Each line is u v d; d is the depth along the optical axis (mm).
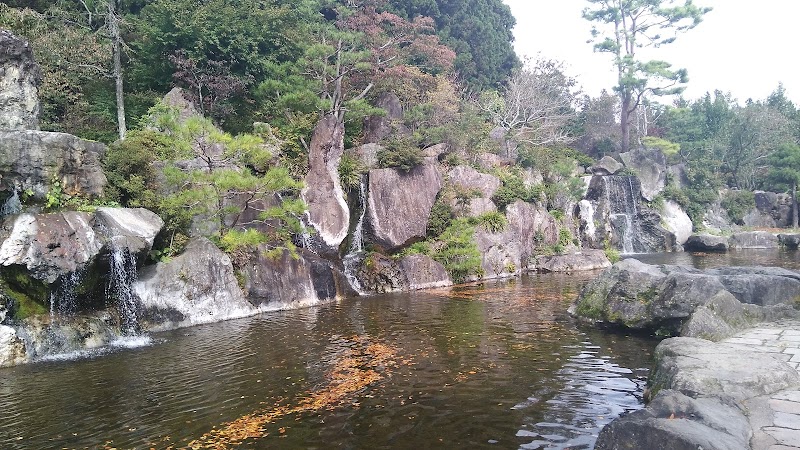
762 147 53938
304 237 21859
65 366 11336
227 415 8312
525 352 11719
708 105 64625
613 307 14031
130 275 14766
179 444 7281
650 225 42281
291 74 26641
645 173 44406
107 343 13289
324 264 20609
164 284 15430
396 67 32531
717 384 6984
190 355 12070
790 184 48938
